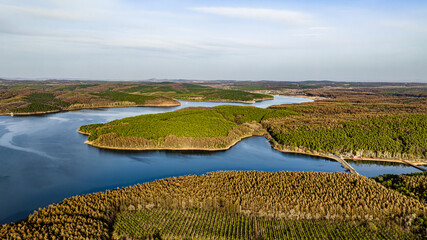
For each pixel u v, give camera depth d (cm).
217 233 6638
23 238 5966
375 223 7094
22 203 8294
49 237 6056
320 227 6981
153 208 7738
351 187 8731
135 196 8000
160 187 8538
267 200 7794
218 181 9194
